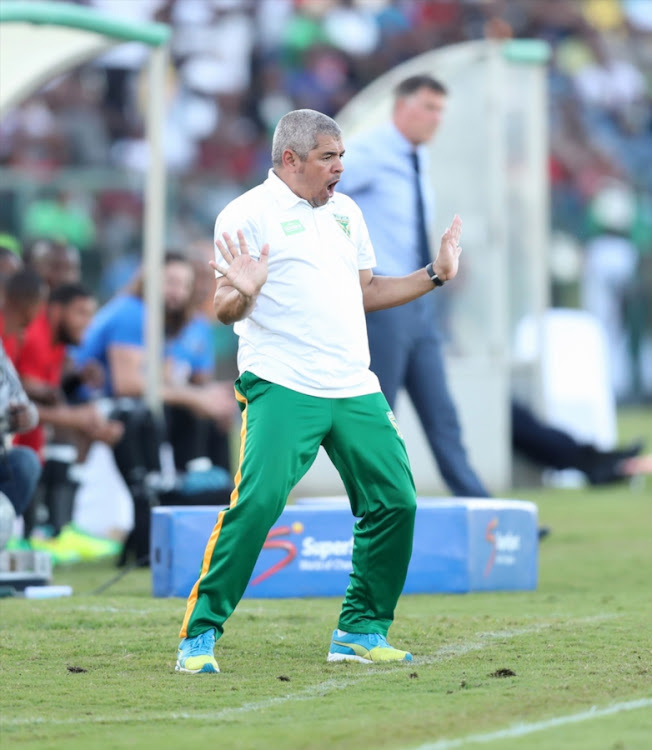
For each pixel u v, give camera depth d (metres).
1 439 23.62
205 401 33.19
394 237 28.66
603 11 74.69
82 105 63.66
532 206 44.53
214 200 60.41
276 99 67.06
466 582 23.69
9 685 16.03
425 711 14.27
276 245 16.86
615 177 73.62
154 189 33.06
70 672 16.75
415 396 29.23
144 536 28.81
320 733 13.38
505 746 12.57
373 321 28.27
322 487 42.84
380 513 17.08
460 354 43.06
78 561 30.83
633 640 18.31
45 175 55.34
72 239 56.09
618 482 45.66
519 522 24.33
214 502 29.53
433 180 42.12
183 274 33.88
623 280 75.56
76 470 31.03
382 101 40.47
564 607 21.86
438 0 67.81
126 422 29.42
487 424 43.34
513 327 44.94
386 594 17.38
